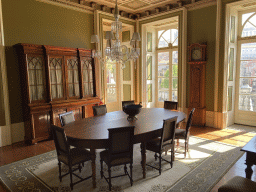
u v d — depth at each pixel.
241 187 1.85
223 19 4.75
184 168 3.03
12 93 4.21
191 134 4.62
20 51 4.03
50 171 3.04
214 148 3.78
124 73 7.03
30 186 2.63
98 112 4.03
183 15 5.38
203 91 5.14
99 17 5.55
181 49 5.57
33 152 3.78
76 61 4.80
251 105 5.16
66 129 2.84
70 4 5.02
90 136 2.51
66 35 5.02
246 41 5.05
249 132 4.71
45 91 4.31
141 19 6.36
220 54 4.86
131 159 2.57
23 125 4.41
